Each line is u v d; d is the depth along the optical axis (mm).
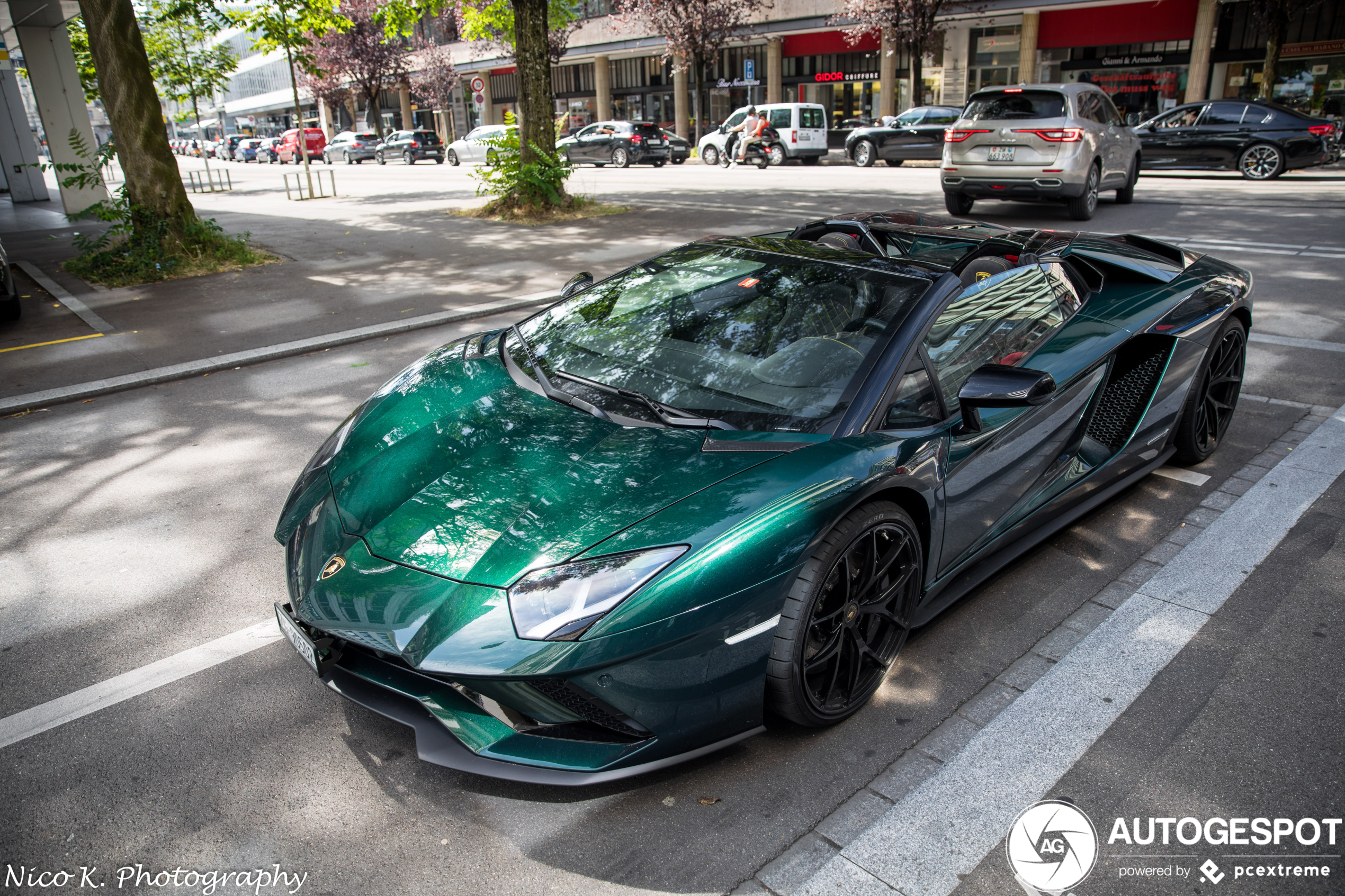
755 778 2232
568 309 3344
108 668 2711
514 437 2510
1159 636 2809
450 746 2104
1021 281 3301
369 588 2115
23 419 5102
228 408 5203
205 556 3410
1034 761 2279
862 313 2738
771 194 15719
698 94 30953
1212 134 16281
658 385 2691
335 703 2539
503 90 46062
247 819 2109
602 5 37562
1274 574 3150
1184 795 2156
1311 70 23562
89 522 3711
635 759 2045
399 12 16406
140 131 9523
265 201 18500
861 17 25500
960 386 2754
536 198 13617
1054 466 3217
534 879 1932
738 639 2059
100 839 2053
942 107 22219
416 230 12727
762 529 2080
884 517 2322
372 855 2002
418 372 3170
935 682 2615
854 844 2023
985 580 2920
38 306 8203
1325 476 3928
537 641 1916
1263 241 9281
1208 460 4164
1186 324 3627
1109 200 13305
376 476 2480
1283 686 2541
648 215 13352
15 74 18734
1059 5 26422
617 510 2145
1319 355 5578
